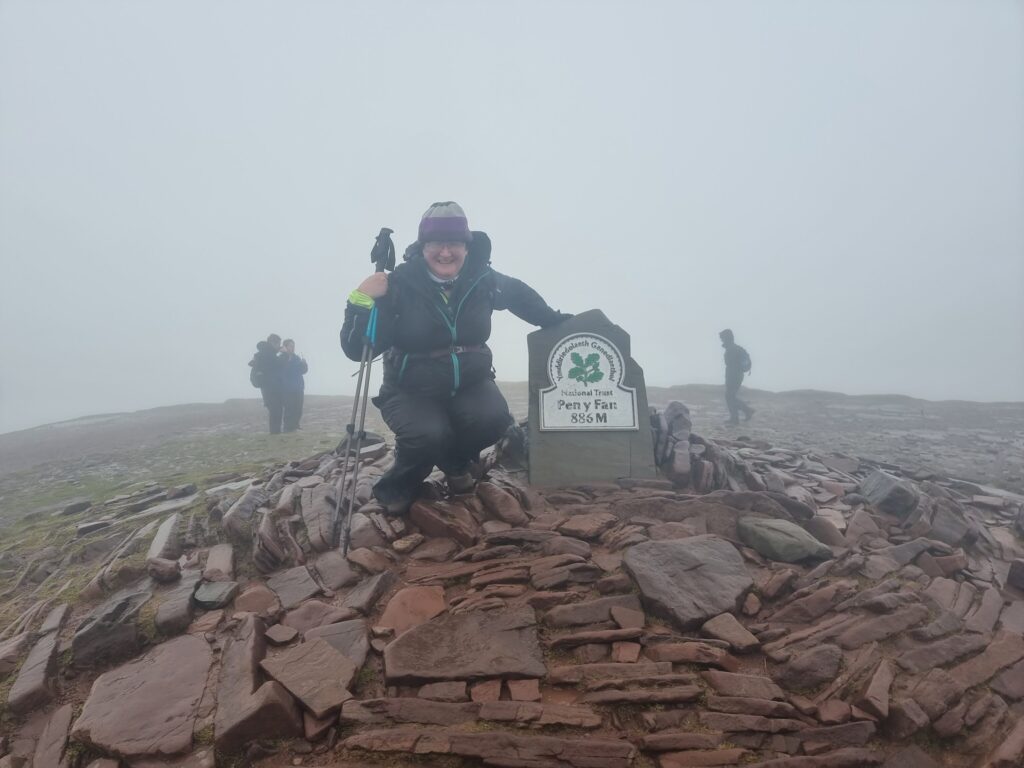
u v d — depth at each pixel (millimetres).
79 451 17656
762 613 4113
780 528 4840
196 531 5414
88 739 3148
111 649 3814
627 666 3471
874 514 5688
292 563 4797
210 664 3605
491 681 3414
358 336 4781
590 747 2982
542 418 6078
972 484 7520
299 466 7238
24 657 3879
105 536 5719
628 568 4254
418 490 5301
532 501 5453
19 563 5707
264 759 3023
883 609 4039
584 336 6172
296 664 3453
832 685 3434
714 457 6371
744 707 3260
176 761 3010
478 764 2959
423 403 4910
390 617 3949
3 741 3283
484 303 4965
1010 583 4746
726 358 18047
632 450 6051
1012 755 3053
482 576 4309
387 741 3006
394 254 4992
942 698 3320
